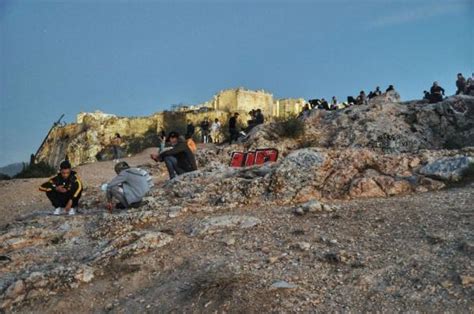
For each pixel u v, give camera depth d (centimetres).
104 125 8638
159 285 597
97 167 2236
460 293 487
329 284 543
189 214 896
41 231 885
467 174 921
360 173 973
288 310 492
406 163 1002
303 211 808
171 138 1272
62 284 627
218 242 706
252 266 604
